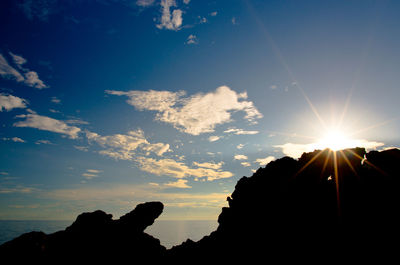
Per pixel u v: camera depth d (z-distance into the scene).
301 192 15.35
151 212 16.41
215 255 15.02
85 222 13.80
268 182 16.73
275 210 14.91
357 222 12.37
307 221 13.56
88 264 11.67
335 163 15.97
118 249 13.23
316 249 11.91
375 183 13.88
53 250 11.13
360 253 10.82
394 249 10.36
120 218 15.66
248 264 13.05
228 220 16.94
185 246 17.52
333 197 14.40
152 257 14.44
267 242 13.52
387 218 11.81
